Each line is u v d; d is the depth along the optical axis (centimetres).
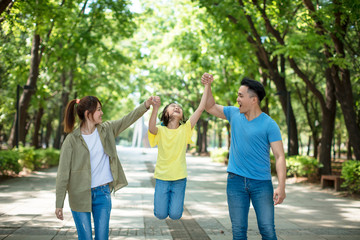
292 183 1286
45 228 514
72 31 1463
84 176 298
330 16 1033
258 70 1555
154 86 3047
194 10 1520
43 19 1160
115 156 314
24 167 1389
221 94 1677
